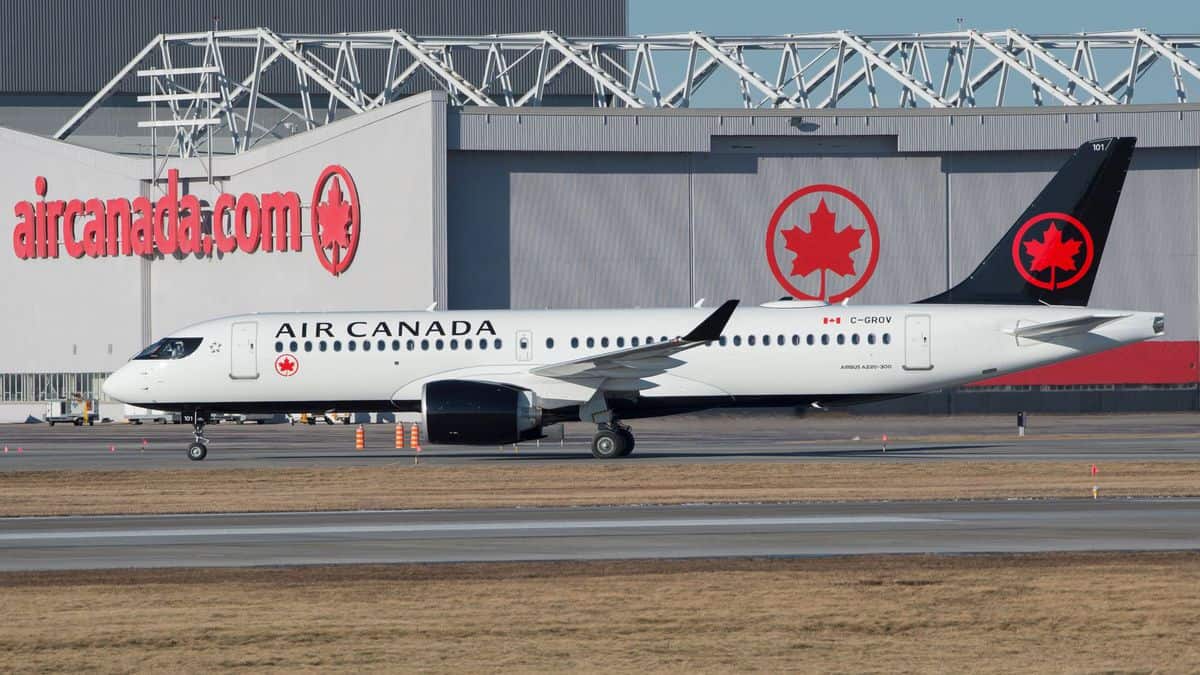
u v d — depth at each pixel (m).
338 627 70.38
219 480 153.38
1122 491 130.38
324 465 173.38
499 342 184.62
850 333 182.00
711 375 181.12
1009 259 186.00
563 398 180.38
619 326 184.50
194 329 190.62
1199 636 67.44
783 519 111.75
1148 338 180.62
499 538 102.25
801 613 73.12
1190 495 126.69
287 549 97.88
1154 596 76.56
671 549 95.75
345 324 187.75
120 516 120.94
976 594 77.75
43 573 88.12
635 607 74.94
